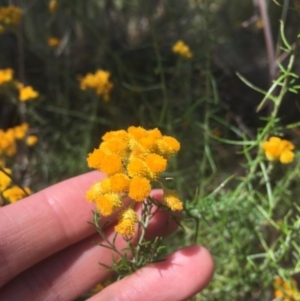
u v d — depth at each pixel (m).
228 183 0.20
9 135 0.16
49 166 0.20
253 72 0.24
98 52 0.24
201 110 0.23
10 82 0.17
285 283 0.15
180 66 0.20
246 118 0.23
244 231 0.16
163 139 0.10
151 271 0.11
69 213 0.12
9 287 0.12
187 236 0.16
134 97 0.23
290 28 0.23
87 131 0.20
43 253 0.12
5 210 0.12
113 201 0.10
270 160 0.13
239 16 0.24
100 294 0.11
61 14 0.24
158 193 0.13
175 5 0.23
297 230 0.14
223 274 0.16
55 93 0.23
